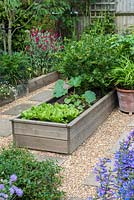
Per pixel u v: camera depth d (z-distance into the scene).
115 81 4.76
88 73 4.72
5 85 5.30
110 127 4.21
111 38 5.37
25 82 5.68
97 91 4.89
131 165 2.11
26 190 2.47
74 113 3.72
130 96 4.54
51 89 6.00
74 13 8.37
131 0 8.06
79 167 3.20
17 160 2.77
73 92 4.91
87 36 5.53
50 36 6.90
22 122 3.57
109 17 8.24
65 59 4.76
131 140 2.38
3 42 6.38
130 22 8.20
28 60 6.21
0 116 4.64
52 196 2.53
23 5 6.74
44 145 3.55
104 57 4.67
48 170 2.73
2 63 5.46
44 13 6.67
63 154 3.49
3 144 3.72
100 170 2.29
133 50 5.04
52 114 3.67
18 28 6.51
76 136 3.57
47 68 6.51
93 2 8.34
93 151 3.54
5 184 2.30
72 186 2.87
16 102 5.28
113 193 2.09
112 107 4.78
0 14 6.23
